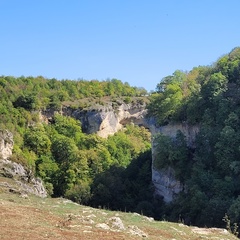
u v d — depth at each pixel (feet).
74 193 296.51
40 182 239.50
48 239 71.56
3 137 265.75
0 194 131.64
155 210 266.57
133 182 312.09
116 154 443.73
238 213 187.83
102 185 293.64
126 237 82.17
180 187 265.13
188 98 288.30
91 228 85.97
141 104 554.46
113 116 516.32
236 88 263.29
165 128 293.84
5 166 213.87
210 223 203.41
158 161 275.59
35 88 520.42
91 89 584.81
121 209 282.97
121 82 639.76
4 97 444.14
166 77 355.36
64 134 455.63
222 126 247.29
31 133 398.42
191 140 273.54
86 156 381.60
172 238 93.76
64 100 521.65
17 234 72.33
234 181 221.87
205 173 235.61
